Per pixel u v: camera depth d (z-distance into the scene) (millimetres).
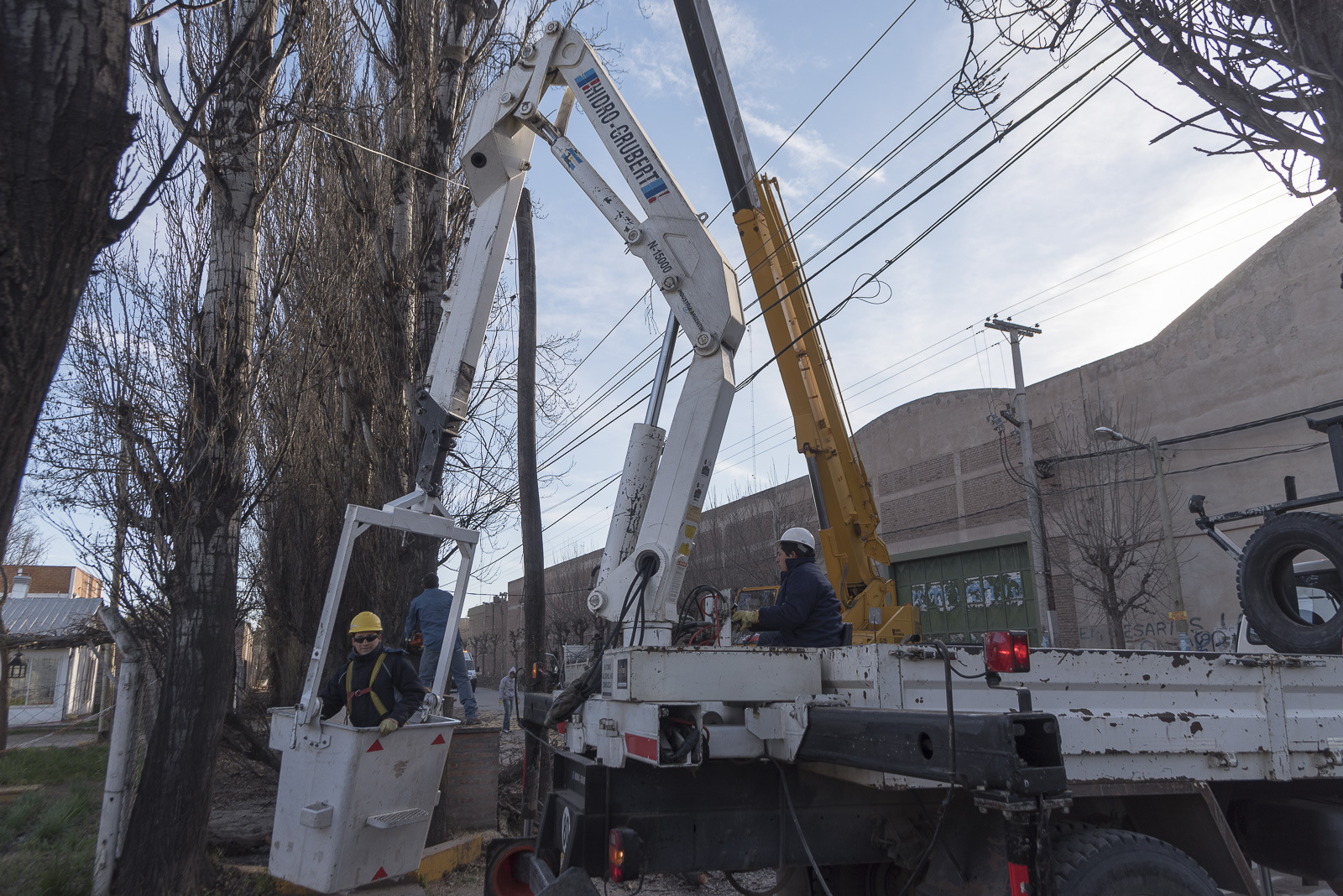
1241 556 5492
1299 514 5082
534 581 7949
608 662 3938
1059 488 22984
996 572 25203
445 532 5691
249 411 6211
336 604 5398
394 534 8438
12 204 2330
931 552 27406
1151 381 21234
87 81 2453
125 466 6609
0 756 12508
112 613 5703
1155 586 20469
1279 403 18578
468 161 5777
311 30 8641
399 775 5398
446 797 7441
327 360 8617
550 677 8680
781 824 3777
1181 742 3564
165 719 5566
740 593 8508
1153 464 20000
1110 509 21297
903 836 3824
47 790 9977
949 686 2848
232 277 6156
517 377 8477
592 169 5641
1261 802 4371
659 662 3602
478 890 6359
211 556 5832
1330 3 3793
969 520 26172
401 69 8914
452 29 9062
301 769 5270
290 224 8523
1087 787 3330
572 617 45781
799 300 10242
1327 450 17688
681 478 4965
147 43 6004
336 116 8531
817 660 3822
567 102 5988
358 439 8914
